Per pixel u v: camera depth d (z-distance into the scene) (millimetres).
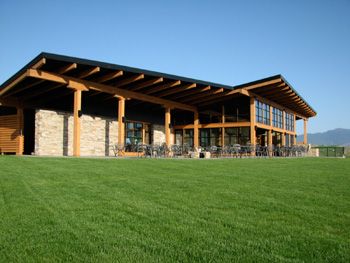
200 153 19641
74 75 15172
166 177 7254
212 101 23344
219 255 2803
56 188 5820
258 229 3539
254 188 5930
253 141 21328
